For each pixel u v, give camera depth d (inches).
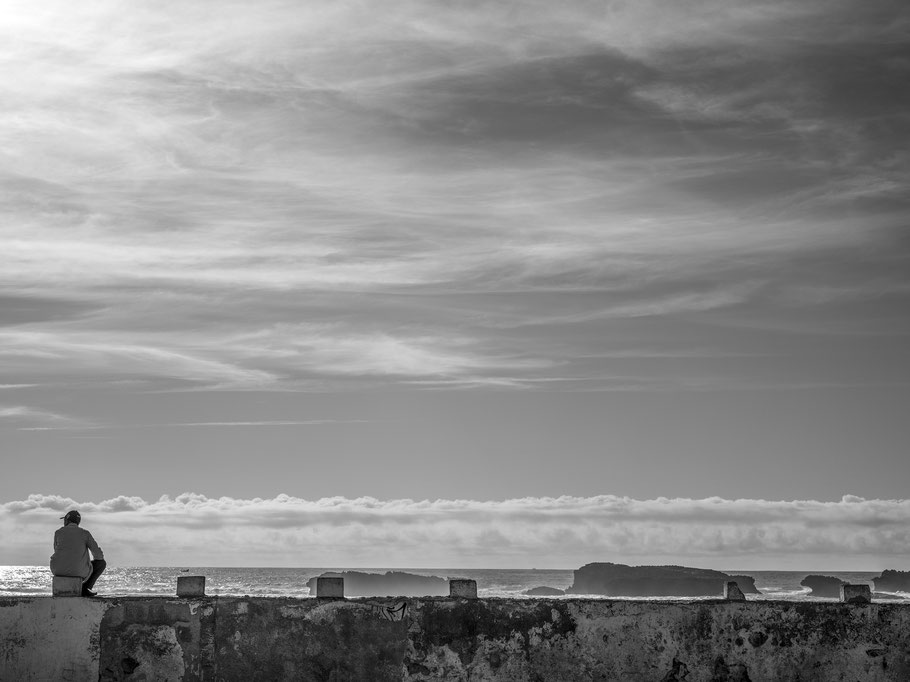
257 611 409.7
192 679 404.8
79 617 408.2
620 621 413.1
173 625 407.5
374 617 410.9
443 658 409.1
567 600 415.8
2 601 409.7
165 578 7052.2
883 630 413.1
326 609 410.3
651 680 409.7
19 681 405.7
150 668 405.1
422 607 412.2
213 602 410.0
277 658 407.5
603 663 410.3
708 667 410.3
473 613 412.5
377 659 408.8
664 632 412.5
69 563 419.8
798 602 416.8
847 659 411.5
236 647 407.8
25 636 408.2
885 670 410.6
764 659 411.2
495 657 410.0
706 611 414.3
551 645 410.9
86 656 406.0
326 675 407.2
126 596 414.3
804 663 411.2
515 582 7573.8
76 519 430.6
